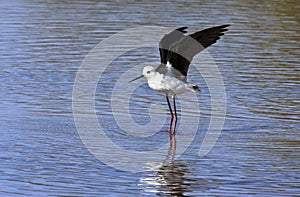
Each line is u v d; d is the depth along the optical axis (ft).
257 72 62.64
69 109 52.01
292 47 72.13
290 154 43.29
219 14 87.30
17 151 43.16
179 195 36.94
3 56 67.41
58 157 42.39
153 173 40.19
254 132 47.57
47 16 85.71
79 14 87.15
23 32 77.05
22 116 49.93
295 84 58.95
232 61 66.54
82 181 38.70
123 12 88.28
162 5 93.61
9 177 39.09
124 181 38.88
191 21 82.28
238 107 53.11
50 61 66.08
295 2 96.89
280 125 48.91
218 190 37.55
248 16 86.63
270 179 39.17
